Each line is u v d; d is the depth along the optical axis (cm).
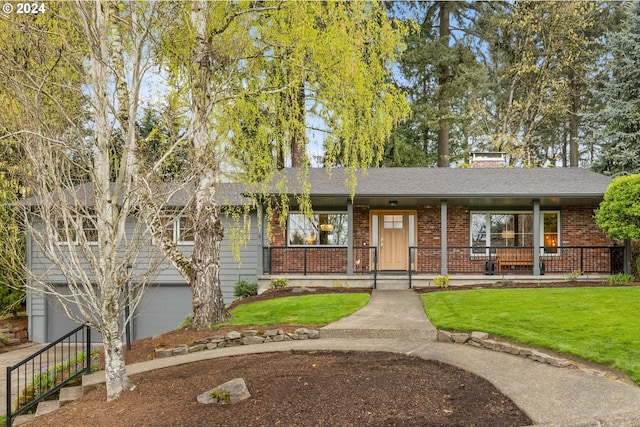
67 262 495
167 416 417
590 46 2312
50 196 477
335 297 1063
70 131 525
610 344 605
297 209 1474
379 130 735
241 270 1428
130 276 516
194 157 633
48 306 1386
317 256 1464
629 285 1114
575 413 399
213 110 684
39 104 455
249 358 635
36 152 470
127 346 773
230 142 728
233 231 916
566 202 1383
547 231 1469
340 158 1105
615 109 1808
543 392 459
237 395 443
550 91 2219
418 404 425
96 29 476
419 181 1450
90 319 503
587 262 1441
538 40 2252
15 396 764
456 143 2684
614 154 1808
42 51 493
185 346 715
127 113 577
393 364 568
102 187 474
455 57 2108
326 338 746
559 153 2978
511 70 2203
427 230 1490
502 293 1030
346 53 657
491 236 1489
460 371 538
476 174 1548
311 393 455
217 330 800
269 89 758
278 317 879
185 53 686
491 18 2167
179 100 664
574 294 972
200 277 833
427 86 2347
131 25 516
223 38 715
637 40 1811
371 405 422
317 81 726
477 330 719
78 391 593
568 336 654
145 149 631
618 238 1193
